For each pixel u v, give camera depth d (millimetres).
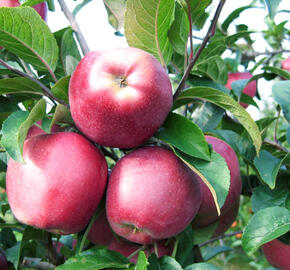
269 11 357
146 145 403
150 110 352
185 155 387
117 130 359
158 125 372
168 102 366
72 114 372
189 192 378
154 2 383
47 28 413
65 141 375
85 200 371
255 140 411
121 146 381
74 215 370
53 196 361
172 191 368
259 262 1170
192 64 392
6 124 367
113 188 378
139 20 404
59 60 494
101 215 454
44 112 385
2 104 468
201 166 380
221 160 377
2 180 529
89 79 348
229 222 508
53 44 428
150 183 366
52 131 417
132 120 352
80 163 369
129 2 387
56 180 361
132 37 420
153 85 348
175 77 564
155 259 382
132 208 366
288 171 476
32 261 509
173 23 425
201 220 456
